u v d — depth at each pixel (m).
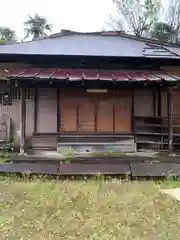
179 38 31.38
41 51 10.16
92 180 6.63
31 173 6.77
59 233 3.87
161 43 12.90
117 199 5.26
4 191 5.70
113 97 10.04
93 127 9.94
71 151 9.20
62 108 9.92
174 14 32.88
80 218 4.39
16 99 10.30
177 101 10.52
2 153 8.84
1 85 10.29
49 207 4.84
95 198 5.29
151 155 8.77
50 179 6.72
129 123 10.06
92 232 3.91
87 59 10.13
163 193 5.67
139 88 10.12
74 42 12.12
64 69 10.09
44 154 8.82
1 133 10.09
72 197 5.31
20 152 8.80
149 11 33.09
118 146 9.59
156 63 10.45
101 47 11.30
